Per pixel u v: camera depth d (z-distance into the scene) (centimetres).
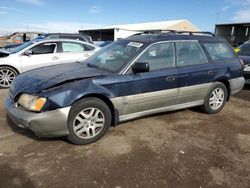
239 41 2372
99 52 472
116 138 375
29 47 710
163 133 401
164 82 407
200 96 471
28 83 354
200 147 359
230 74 501
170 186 270
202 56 466
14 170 287
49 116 316
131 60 381
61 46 751
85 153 329
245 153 347
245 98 646
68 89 327
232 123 460
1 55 714
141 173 290
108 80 355
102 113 357
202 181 280
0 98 574
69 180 273
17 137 366
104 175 283
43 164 301
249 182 282
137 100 385
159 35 430
